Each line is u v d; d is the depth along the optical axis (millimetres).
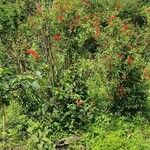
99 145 8477
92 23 10820
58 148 8586
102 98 9531
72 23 9906
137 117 9188
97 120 9117
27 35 10789
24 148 8016
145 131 8938
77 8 10328
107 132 8805
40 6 11078
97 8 12773
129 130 8898
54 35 9977
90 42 10984
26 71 10117
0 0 10562
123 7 13383
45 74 9633
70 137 8828
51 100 9305
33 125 8625
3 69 5887
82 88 9672
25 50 10609
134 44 9883
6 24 10367
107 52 9477
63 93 9289
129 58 9242
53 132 8922
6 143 7949
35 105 9430
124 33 9578
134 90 9367
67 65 9961
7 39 10594
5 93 6137
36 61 9922
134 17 13453
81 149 8523
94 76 9820
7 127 8453
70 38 10008
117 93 9336
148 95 9734
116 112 9297
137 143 8469
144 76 9562
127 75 9297
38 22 9875
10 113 9227
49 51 9695
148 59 10883
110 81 9438
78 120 9180
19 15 10516
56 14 9836
